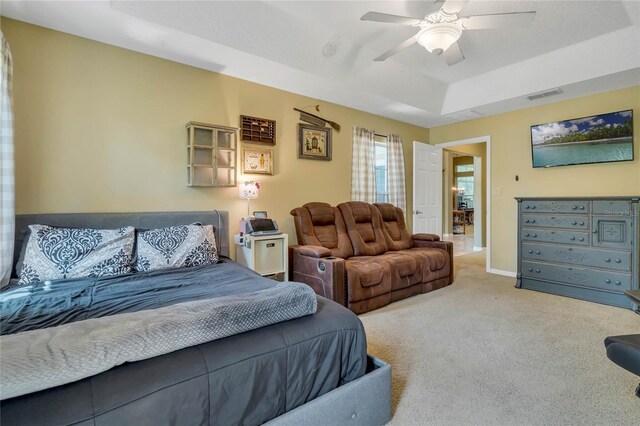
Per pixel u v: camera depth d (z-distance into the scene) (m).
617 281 3.26
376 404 1.50
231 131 3.21
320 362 1.33
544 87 3.70
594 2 2.57
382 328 2.73
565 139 4.05
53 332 0.99
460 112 4.66
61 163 2.51
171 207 3.02
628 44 3.02
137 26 2.45
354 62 3.43
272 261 3.21
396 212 4.58
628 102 3.63
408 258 3.64
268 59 3.01
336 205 4.34
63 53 2.52
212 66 3.15
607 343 1.30
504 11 2.65
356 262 3.35
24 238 2.25
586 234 3.46
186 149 3.10
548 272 3.75
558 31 3.00
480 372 2.02
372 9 2.60
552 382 1.91
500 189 4.76
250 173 3.53
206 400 1.01
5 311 1.52
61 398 0.83
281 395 1.21
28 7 2.20
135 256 2.40
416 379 1.94
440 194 5.60
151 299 1.70
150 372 0.96
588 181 3.94
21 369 0.80
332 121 4.28
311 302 1.43
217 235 3.16
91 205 2.64
